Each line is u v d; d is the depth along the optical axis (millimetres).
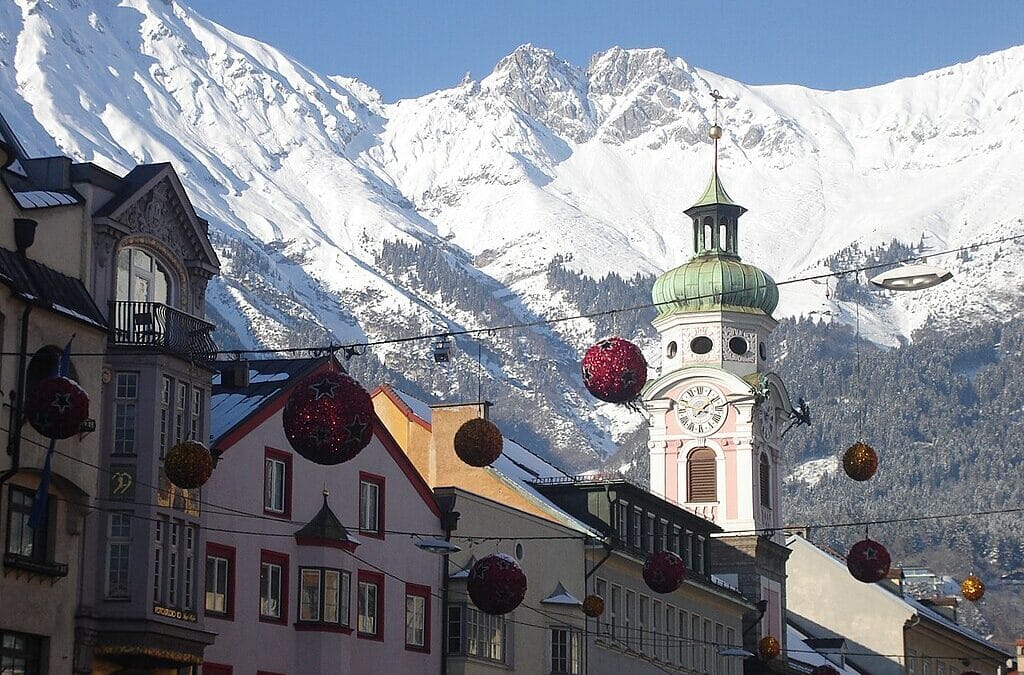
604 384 54188
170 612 67438
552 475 114312
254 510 74312
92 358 66625
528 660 92000
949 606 190500
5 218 63625
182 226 72625
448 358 70250
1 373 61844
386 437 83500
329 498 79062
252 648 73625
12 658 62219
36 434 63188
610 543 100312
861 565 73125
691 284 147375
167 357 68562
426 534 85688
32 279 64250
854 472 66375
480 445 60312
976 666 174000
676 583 78000
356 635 79188
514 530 92188
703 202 150750
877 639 153500
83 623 65375
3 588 61688
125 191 69875
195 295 73375
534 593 93125
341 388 51312
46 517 64375
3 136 68875
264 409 75438
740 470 142000
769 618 137000
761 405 144375
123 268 69812
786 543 156125
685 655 113438
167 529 68062
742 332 147000
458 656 86188
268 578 75125
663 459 144375
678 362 147250
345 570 78062
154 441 67500
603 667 100125
